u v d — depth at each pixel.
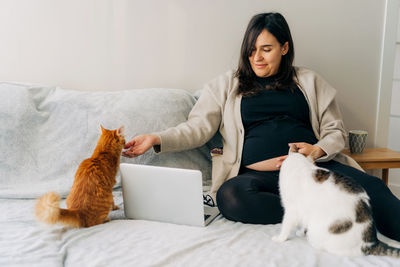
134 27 2.04
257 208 1.36
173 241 1.19
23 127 1.66
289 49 1.74
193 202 1.31
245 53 1.74
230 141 1.71
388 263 1.04
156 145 1.62
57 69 2.07
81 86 2.10
